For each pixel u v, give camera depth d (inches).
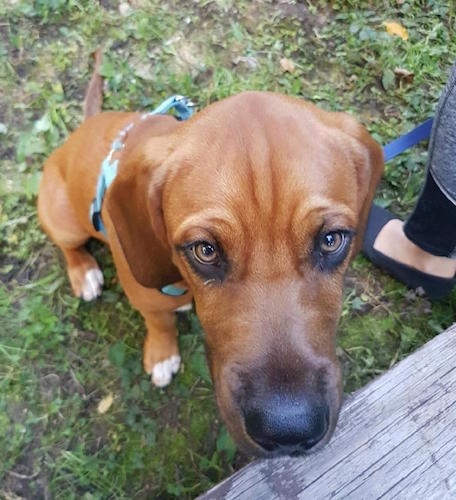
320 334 9.7
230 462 15.0
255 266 9.4
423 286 16.8
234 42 20.4
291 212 9.2
